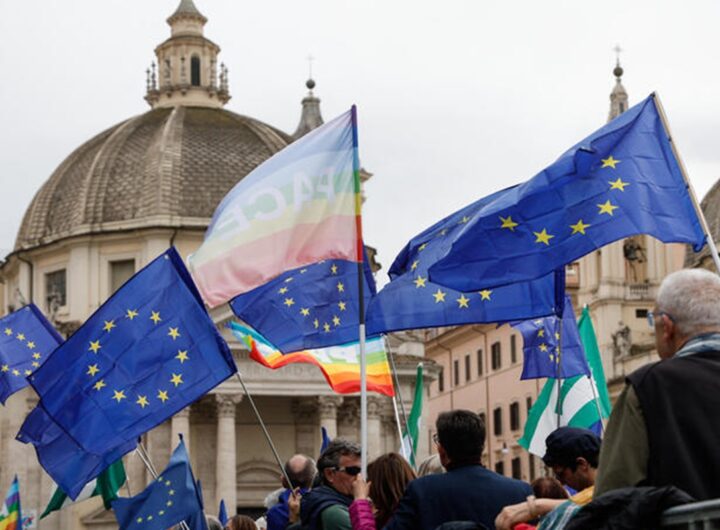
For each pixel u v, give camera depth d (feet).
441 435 31.35
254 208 51.31
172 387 52.70
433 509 30.25
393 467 34.83
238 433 246.68
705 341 22.02
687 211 40.86
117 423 52.49
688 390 21.07
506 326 298.97
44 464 56.85
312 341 54.70
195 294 52.54
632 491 19.76
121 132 268.41
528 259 40.01
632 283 262.67
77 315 251.60
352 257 50.60
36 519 230.27
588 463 31.27
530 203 40.19
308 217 50.93
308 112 290.76
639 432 21.09
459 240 40.09
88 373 52.49
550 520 22.54
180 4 286.05
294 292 54.70
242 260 51.11
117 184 258.16
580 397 62.54
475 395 314.55
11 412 233.14
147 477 232.94
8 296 270.87
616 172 40.57
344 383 66.03
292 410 247.50
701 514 18.48
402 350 250.57
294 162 51.34
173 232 250.78
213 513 239.91
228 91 283.79
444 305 46.65
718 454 20.63
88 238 252.62
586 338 69.00
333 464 36.99
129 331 52.60
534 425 64.13
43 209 264.11
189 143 263.29
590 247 39.99
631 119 41.27
